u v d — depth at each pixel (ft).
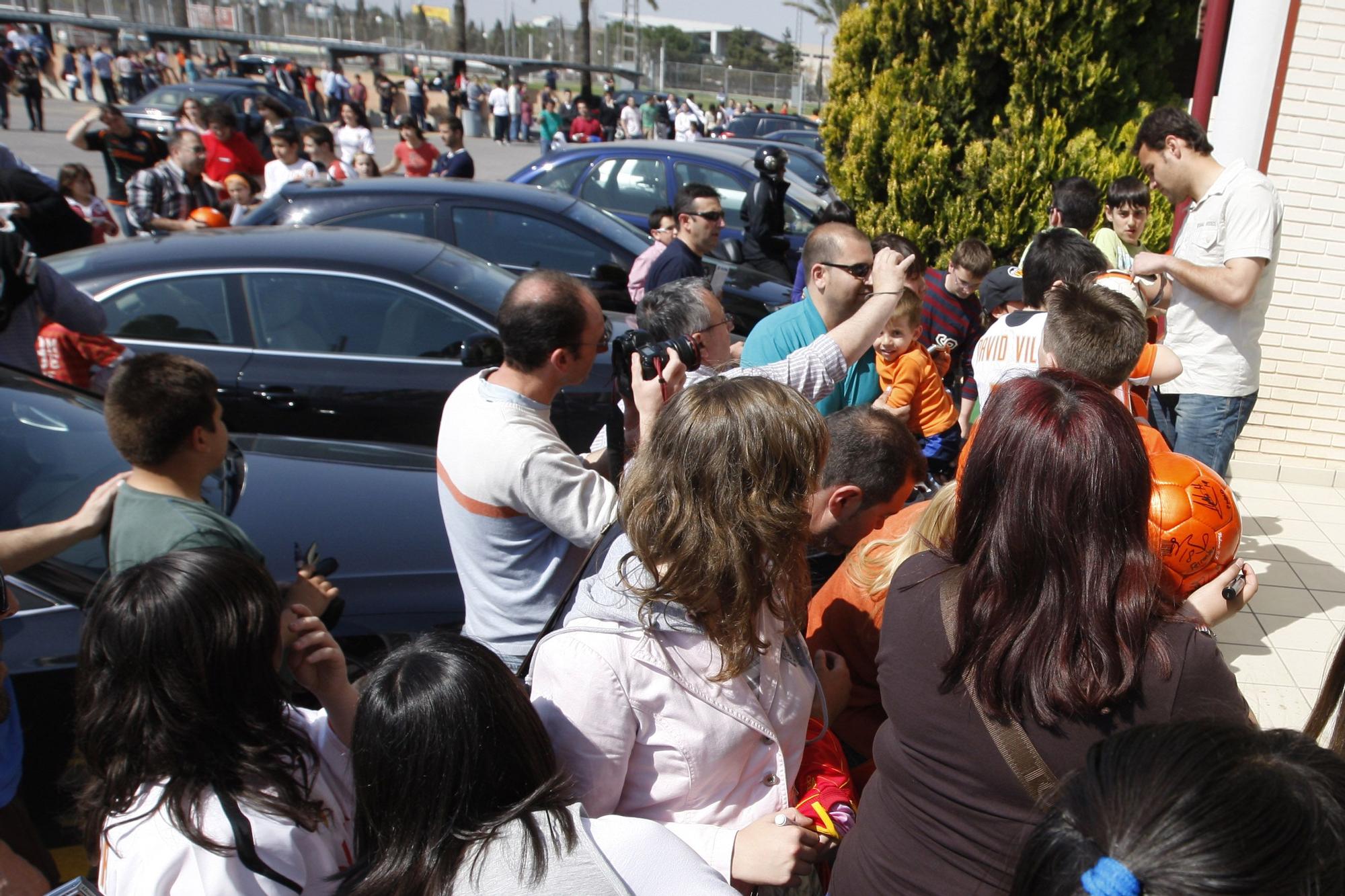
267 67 94.79
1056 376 4.81
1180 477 6.55
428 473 12.00
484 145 91.86
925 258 22.54
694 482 5.01
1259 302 12.39
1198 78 18.60
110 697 5.19
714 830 5.23
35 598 8.28
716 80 150.71
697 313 9.23
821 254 9.70
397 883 4.41
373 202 20.44
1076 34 20.85
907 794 4.83
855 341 8.07
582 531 7.59
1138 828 2.97
